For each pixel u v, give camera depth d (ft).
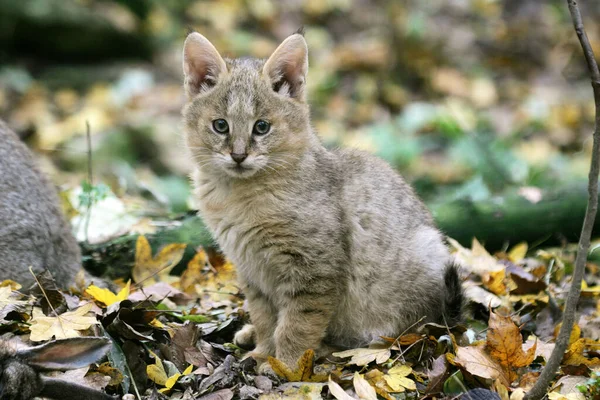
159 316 19.71
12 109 44.96
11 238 20.65
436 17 55.57
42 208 21.65
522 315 21.52
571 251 26.71
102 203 26.68
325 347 19.22
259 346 19.35
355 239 19.16
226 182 19.34
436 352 18.28
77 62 50.24
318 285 18.51
